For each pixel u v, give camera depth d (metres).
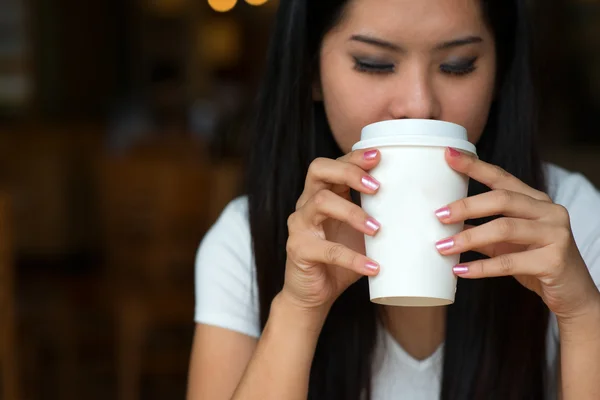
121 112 6.36
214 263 1.16
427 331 1.11
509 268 0.88
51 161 5.68
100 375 3.40
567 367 0.93
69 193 5.71
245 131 1.20
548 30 5.64
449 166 0.85
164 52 7.12
